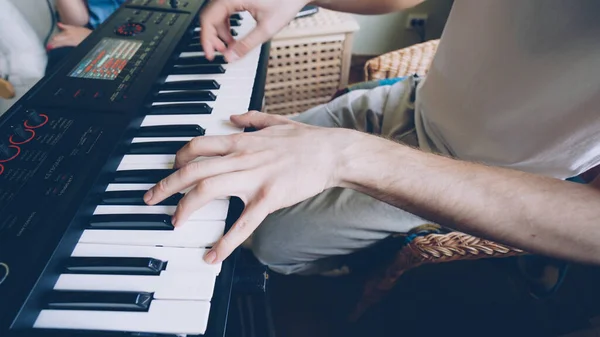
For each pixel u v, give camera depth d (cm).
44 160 43
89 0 104
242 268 54
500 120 59
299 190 40
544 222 41
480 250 58
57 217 38
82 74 56
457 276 108
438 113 72
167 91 59
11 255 35
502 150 61
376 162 43
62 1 103
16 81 77
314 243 69
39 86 52
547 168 59
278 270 77
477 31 63
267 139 43
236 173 39
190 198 38
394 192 44
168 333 33
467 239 58
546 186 43
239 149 42
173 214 40
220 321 37
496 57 59
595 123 50
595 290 104
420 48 102
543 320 99
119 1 106
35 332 33
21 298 33
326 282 107
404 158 44
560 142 54
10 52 75
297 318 99
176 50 64
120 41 64
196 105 55
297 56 123
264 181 40
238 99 59
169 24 69
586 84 49
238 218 39
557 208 41
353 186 45
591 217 40
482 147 64
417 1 84
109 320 34
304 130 45
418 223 66
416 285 106
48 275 35
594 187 43
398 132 78
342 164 43
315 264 83
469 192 43
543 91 53
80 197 40
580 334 83
